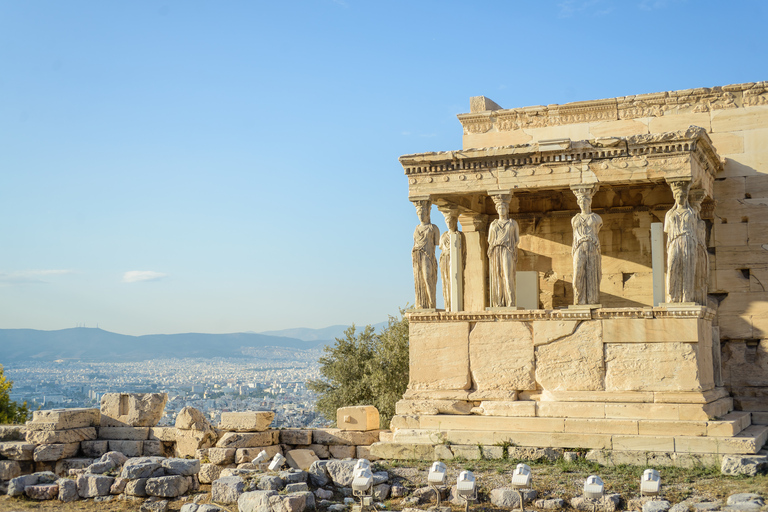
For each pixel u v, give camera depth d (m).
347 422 19.03
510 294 17.44
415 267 18.33
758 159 19.28
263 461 16.12
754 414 18.02
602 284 20.69
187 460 16.23
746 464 13.68
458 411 17.14
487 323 17.39
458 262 19.28
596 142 16.92
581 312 16.47
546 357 16.75
